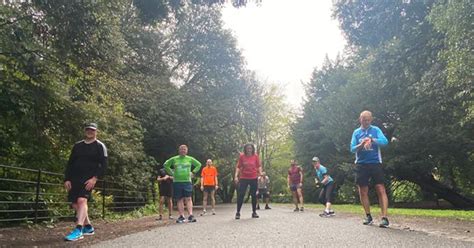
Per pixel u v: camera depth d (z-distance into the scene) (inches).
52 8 357.1
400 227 336.8
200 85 1457.9
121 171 702.5
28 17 355.3
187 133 1172.5
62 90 422.0
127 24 949.8
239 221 436.5
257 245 238.4
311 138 1720.0
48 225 408.2
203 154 1309.1
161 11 387.5
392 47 802.2
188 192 479.2
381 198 340.2
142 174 784.3
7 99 368.2
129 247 243.0
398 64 837.8
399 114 1252.5
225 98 1438.2
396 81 895.7
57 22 365.1
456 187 1437.0
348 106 1355.8
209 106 1305.4
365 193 352.2
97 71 468.1
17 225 391.5
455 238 260.7
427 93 783.1
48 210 430.3
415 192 1630.2
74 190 298.7
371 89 1251.8
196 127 1198.9
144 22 402.3
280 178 2396.7
